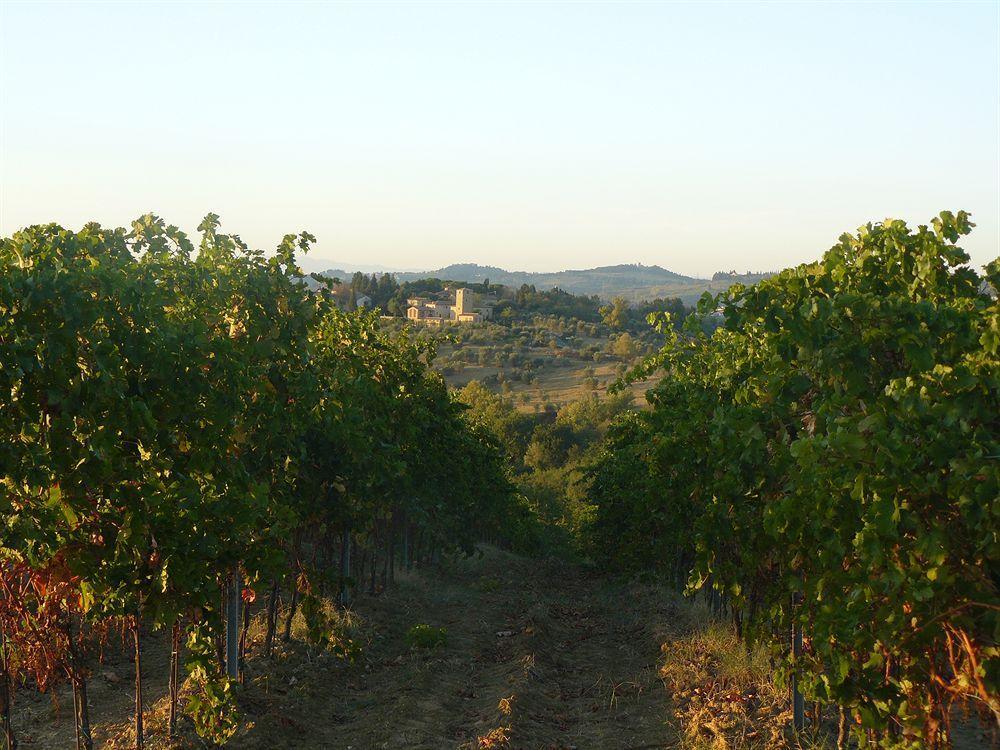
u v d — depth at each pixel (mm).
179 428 8391
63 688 13680
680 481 13438
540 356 169250
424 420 20953
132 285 7996
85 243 8711
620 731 12695
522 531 48062
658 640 18891
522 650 18094
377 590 24438
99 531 8219
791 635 11320
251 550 9031
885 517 5543
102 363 7070
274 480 12227
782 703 12336
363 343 18719
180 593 8148
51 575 8672
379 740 12172
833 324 7180
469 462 28156
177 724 11578
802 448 6035
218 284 11000
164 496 8078
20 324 7004
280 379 11914
